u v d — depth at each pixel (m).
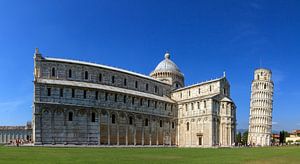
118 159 47.34
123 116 124.06
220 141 135.00
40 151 65.19
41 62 112.94
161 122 141.50
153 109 138.00
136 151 74.25
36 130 101.50
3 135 194.25
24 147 84.50
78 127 109.50
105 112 117.75
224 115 136.50
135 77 141.62
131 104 128.25
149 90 147.88
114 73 132.75
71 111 108.94
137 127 129.38
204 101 136.25
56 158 46.84
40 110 103.00
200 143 135.38
